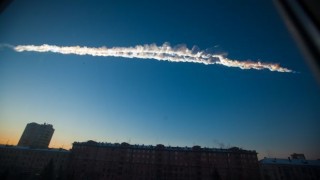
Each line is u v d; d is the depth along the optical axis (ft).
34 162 270.67
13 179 217.97
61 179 213.87
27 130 379.76
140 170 263.08
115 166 264.93
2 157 270.26
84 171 261.44
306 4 3.54
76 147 277.64
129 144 285.02
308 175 229.25
